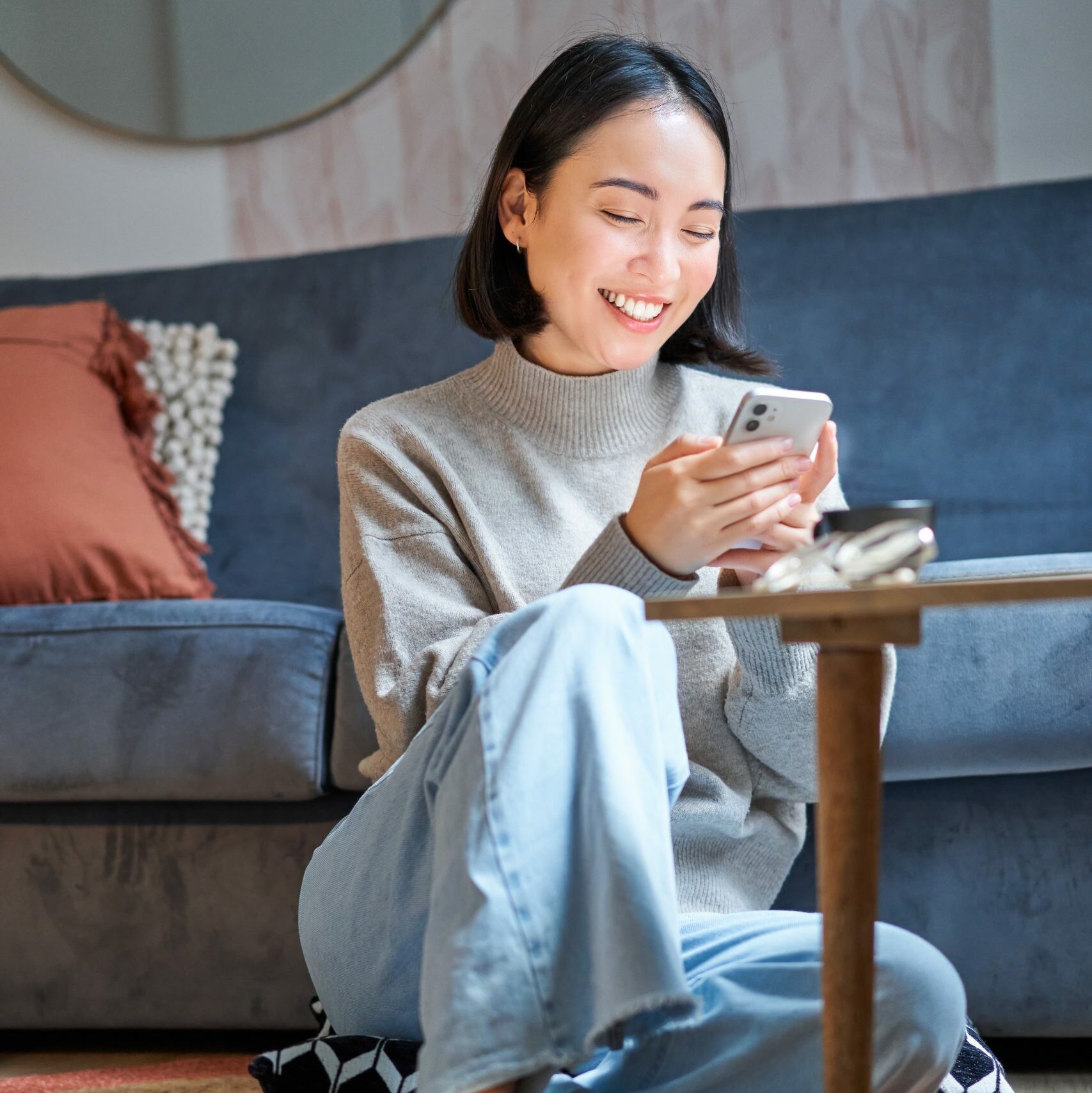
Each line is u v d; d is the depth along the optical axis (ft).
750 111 8.68
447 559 4.03
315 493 6.81
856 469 6.33
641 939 2.26
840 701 2.17
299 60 9.07
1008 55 8.46
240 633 4.94
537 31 8.86
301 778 4.78
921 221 6.53
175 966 4.97
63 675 4.96
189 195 9.25
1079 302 6.34
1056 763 4.40
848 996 2.17
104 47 9.20
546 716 2.48
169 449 6.85
